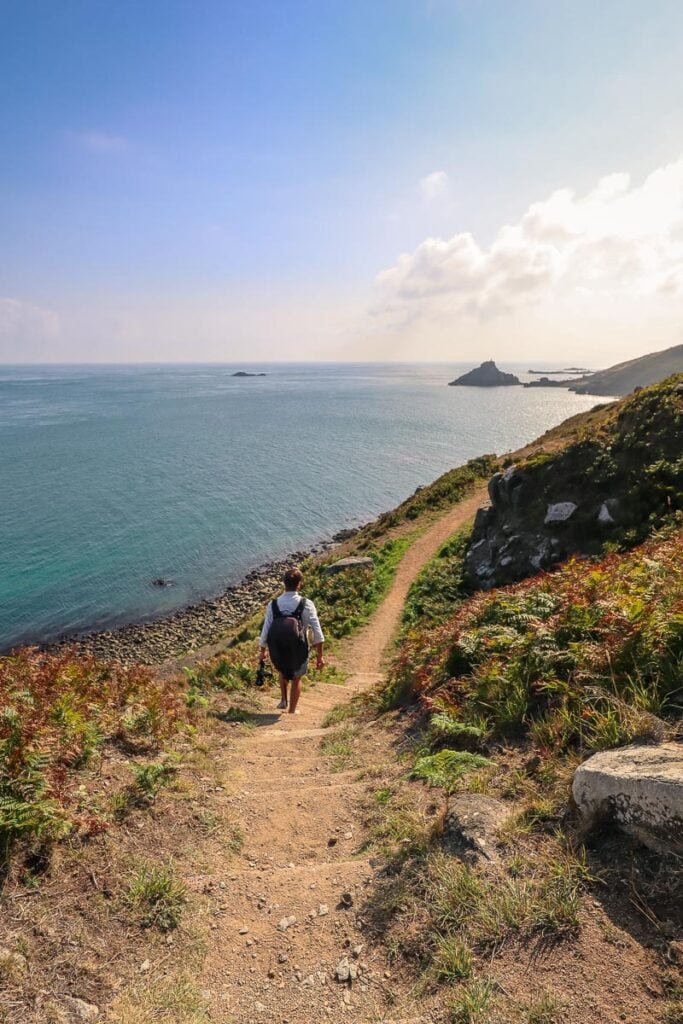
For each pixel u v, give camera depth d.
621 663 4.92
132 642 32.81
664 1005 2.36
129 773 5.39
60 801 4.31
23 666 8.31
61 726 5.79
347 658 17.83
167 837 4.47
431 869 3.56
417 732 6.60
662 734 3.87
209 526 55.19
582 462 19.84
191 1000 2.90
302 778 5.92
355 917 3.42
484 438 114.69
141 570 44.09
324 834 4.64
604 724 4.23
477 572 20.81
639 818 3.17
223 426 133.12
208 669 12.44
